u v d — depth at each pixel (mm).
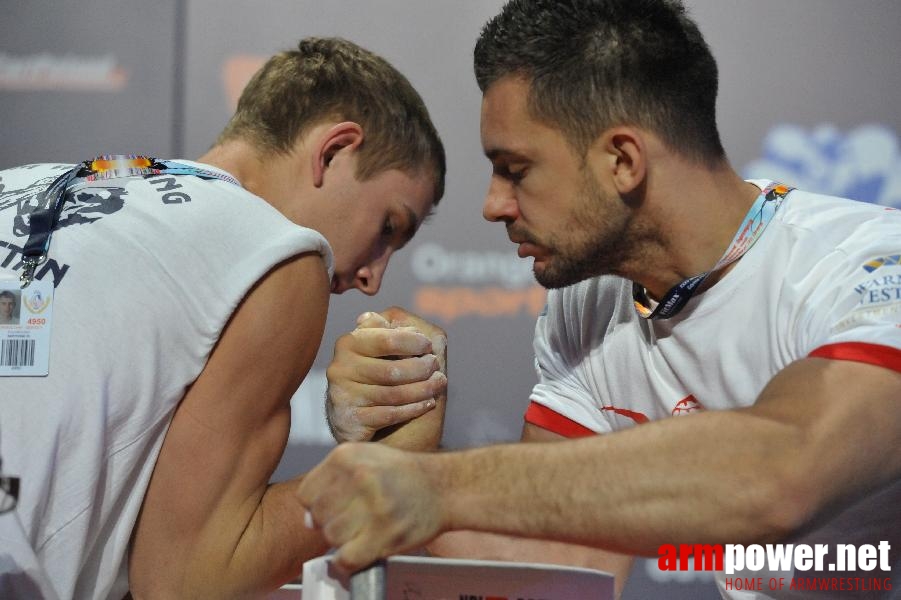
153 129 4445
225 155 2225
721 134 4301
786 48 4281
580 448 1469
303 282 1842
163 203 1822
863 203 2088
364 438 2291
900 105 4234
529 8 1927
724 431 1449
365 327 2363
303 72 2270
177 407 1779
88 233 1753
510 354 4336
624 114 1867
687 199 1927
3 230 1777
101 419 1665
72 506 1648
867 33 4250
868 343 1552
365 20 4422
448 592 1455
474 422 4328
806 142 4270
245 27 4438
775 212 2012
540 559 2367
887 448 1497
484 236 4363
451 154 4383
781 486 1406
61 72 4461
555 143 1896
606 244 1954
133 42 4445
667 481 1417
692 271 1987
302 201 2213
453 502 1435
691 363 2090
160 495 1772
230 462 1786
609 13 1892
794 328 1869
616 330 2303
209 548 1765
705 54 1961
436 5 4418
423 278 4359
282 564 1815
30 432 1633
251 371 1790
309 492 1421
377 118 2264
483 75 1963
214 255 1784
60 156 4449
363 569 1368
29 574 1540
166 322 1727
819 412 1474
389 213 2324
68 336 1671
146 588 1790
